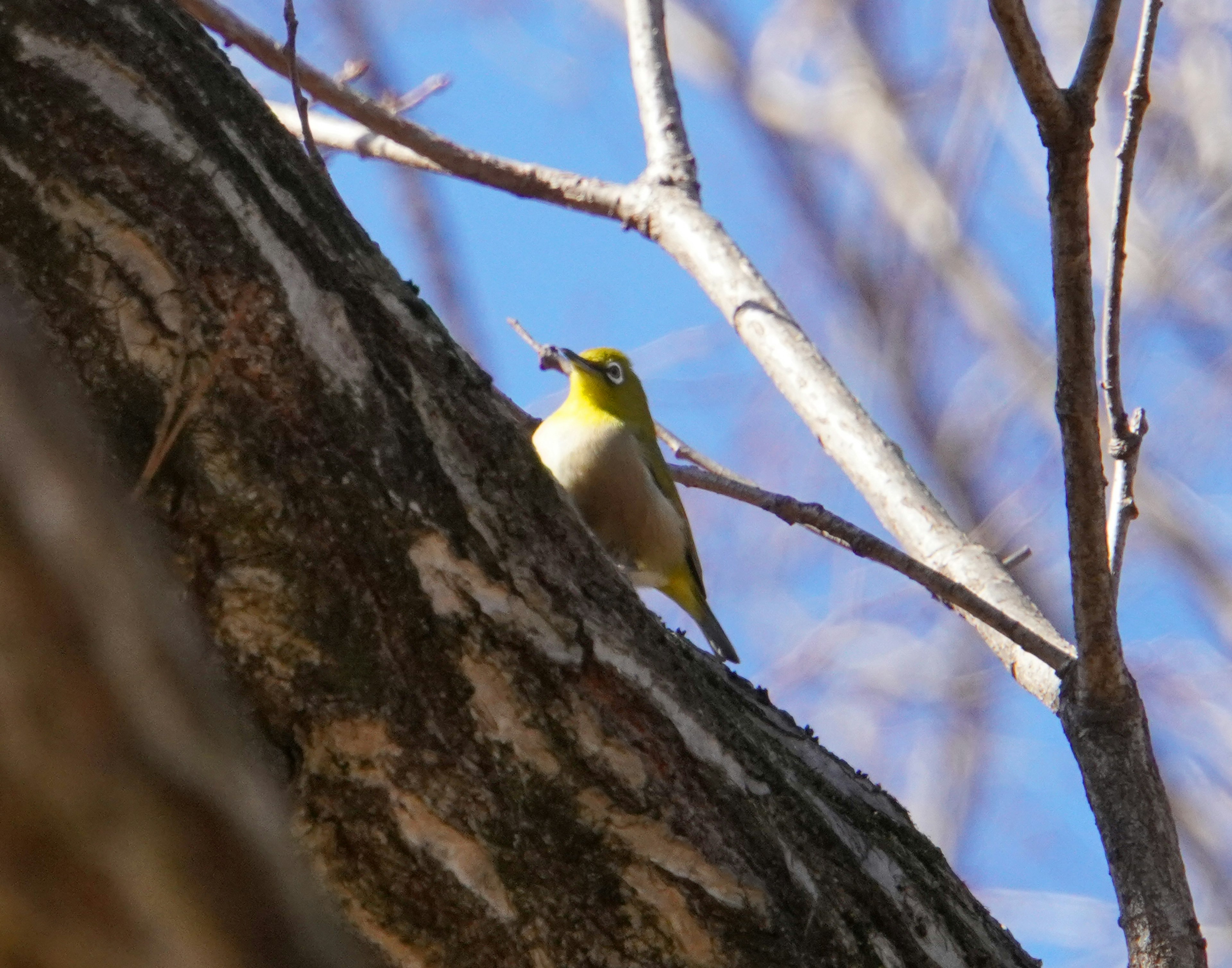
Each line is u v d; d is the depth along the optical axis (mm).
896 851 6035
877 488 8555
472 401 5289
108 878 2082
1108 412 6480
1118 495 6430
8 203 4586
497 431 5293
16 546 2080
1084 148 5449
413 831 4672
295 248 5012
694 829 5102
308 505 4719
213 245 4797
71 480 2152
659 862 4992
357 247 5301
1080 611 6125
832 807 5938
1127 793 6215
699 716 5410
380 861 4645
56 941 2041
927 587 6574
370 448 4898
